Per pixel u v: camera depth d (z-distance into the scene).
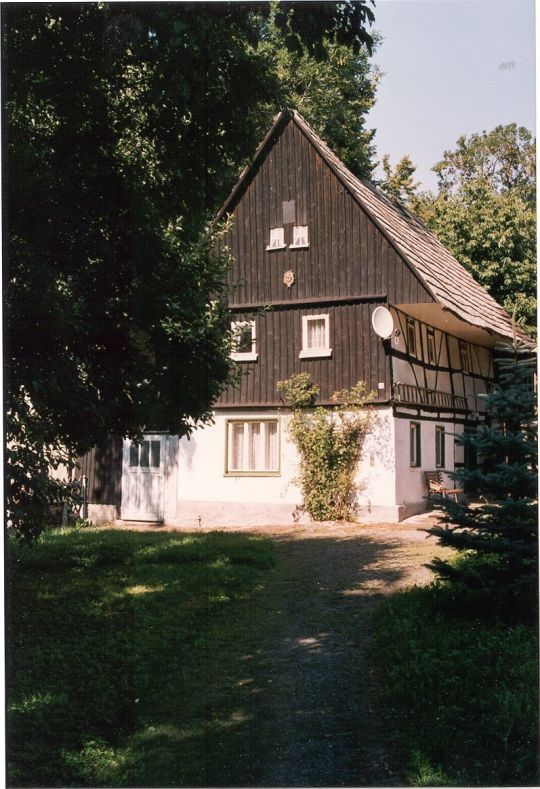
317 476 17.19
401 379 17.20
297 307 18.05
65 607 9.01
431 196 16.89
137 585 10.12
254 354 18.33
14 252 7.60
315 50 8.08
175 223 9.33
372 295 17.20
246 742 5.23
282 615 8.30
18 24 7.59
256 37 8.33
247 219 18.67
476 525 7.26
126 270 9.08
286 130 18.38
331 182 17.88
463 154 13.23
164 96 8.25
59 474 19.72
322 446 17.11
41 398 8.11
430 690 5.73
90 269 8.73
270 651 7.09
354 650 6.93
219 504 18.45
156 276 9.16
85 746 5.37
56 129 8.32
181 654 7.19
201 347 9.68
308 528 16.16
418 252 18.22
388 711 5.57
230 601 9.09
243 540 14.14
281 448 17.92
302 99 17.72
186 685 6.40
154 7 7.50
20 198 7.70
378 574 10.00
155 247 9.08
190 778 4.76
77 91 8.16
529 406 7.20
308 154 18.17
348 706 5.71
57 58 7.96
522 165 13.00
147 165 8.92
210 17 7.71
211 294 10.54
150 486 19.23
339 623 7.81
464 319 15.92
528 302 14.27
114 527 18.25
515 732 5.02
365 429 16.94
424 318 18.45
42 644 7.58
